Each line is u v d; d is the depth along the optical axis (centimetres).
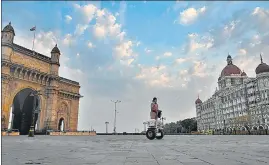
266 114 8788
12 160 687
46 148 1178
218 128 12488
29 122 7656
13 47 6059
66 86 8406
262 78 9150
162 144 1505
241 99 10444
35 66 6856
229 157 737
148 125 2356
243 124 9994
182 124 17188
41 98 7038
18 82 6231
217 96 12769
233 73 12706
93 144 1558
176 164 589
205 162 624
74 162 639
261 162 618
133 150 1030
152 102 2370
